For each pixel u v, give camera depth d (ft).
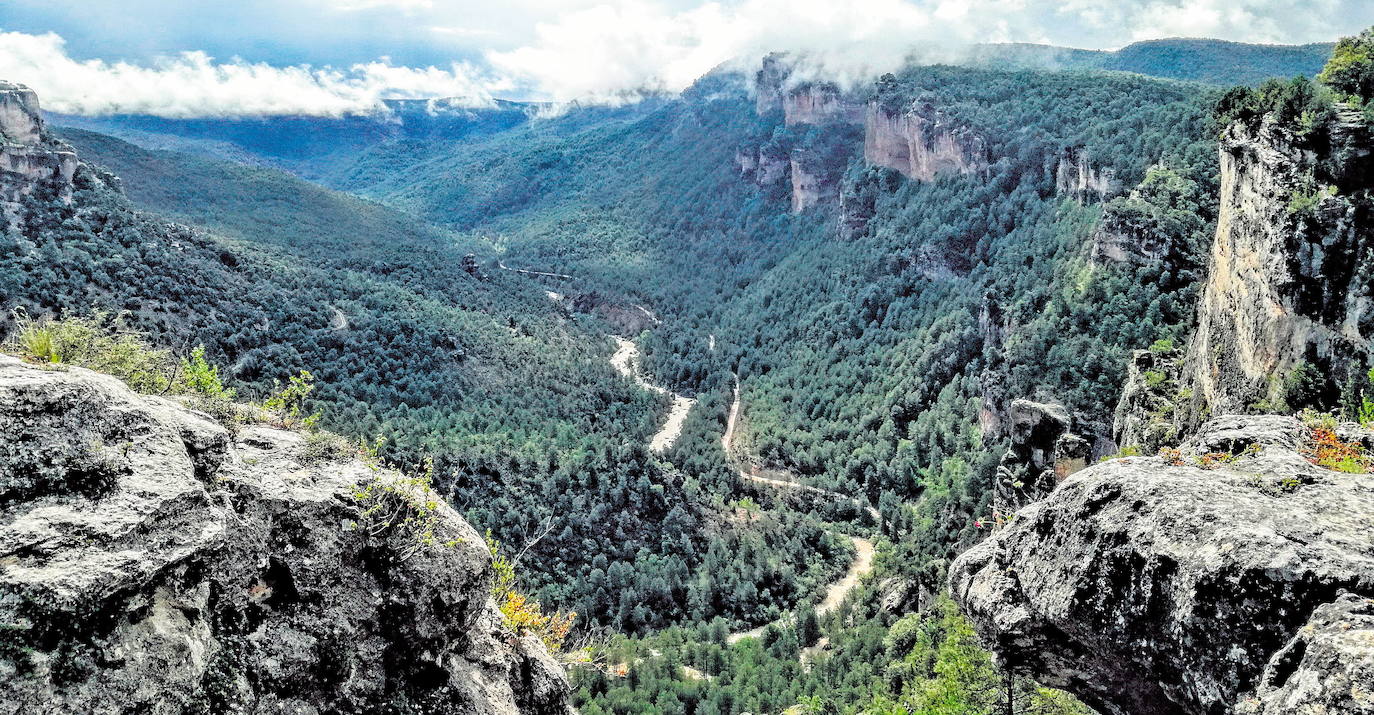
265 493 40.27
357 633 40.86
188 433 38.14
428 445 278.26
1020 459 227.20
